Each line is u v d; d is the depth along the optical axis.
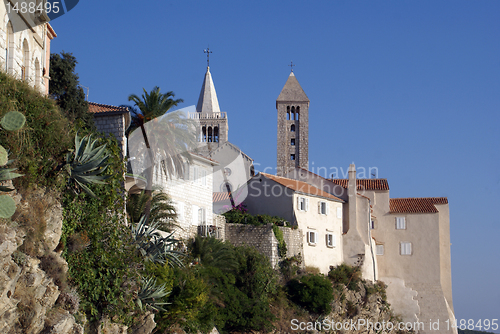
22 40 29.81
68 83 47.44
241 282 56.03
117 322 26.30
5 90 22.28
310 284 62.06
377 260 82.06
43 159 23.33
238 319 50.50
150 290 29.45
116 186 28.45
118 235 27.86
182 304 34.50
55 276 22.11
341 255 73.81
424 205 84.06
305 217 69.25
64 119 25.52
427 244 81.44
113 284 26.33
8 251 18.81
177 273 36.81
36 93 24.36
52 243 22.66
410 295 80.00
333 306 65.44
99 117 43.84
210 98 121.25
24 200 21.64
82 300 24.19
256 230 63.44
